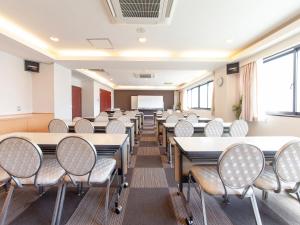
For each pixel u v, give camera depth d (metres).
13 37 3.99
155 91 16.86
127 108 16.92
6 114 5.08
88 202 2.66
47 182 2.02
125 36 4.40
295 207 2.52
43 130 5.64
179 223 2.21
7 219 2.26
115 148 2.29
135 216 2.34
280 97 4.86
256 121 5.31
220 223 2.22
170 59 5.76
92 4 3.06
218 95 7.05
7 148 1.85
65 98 6.77
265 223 2.20
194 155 2.03
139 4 2.83
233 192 1.82
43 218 2.29
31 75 6.04
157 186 3.16
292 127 4.19
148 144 6.41
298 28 3.50
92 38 4.52
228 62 5.96
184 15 3.42
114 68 6.90
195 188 2.81
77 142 1.89
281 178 1.82
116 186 3.05
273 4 3.10
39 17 3.51
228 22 3.72
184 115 7.20
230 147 1.65
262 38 4.55
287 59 4.62
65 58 5.71
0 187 2.89
